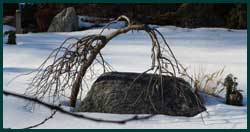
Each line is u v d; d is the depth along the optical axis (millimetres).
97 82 6965
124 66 10938
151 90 6691
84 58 6758
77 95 7074
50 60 12250
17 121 6059
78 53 6648
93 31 22953
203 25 26266
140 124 5980
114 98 6664
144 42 17562
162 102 6516
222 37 20000
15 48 15117
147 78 6918
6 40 17484
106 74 7105
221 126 5887
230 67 11102
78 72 6895
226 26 26031
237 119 6199
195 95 6621
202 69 10656
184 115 6441
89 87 8297
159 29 23766
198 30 23891
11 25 26688
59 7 27062
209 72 10195
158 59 6133
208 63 11773
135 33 21422
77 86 6906
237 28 25500
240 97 7098
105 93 6758
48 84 6906
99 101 6719
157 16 26734
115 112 6539
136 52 14055
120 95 6688
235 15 25562
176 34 21594
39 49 14812
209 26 26234
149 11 26734
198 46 16312
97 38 6668
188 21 26344
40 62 11844
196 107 6578
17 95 2121
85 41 6672
